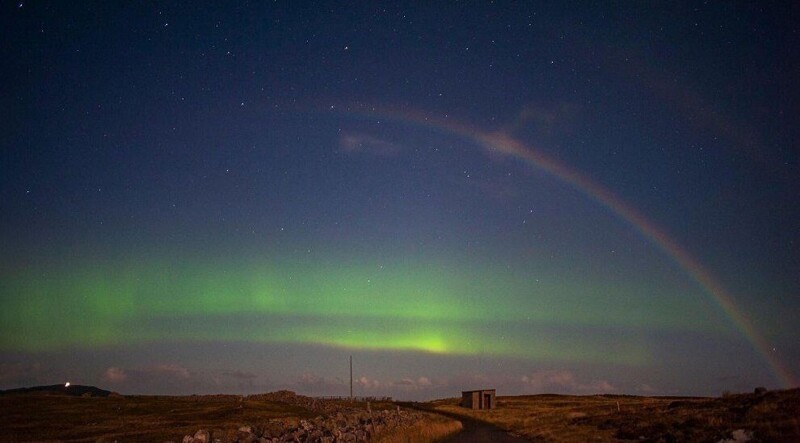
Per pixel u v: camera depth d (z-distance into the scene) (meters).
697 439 24.81
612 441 31.44
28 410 46.03
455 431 46.25
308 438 29.73
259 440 27.11
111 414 46.03
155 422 40.88
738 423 25.34
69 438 31.77
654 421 34.53
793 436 20.34
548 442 35.94
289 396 84.56
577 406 86.19
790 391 30.31
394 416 51.69
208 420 43.41
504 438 39.09
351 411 64.50
